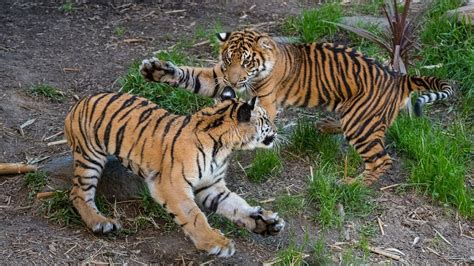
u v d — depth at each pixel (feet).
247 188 34.94
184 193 29.07
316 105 37.09
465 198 34.45
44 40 49.08
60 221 31.27
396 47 40.75
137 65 43.62
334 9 50.47
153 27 51.49
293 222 32.91
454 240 33.17
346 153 37.73
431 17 49.42
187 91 40.40
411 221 33.94
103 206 32.27
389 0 44.55
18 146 37.35
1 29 50.42
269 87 36.29
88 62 46.32
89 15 53.21
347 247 31.91
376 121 35.40
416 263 31.63
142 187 33.22
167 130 29.53
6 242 29.60
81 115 30.78
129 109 30.40
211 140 29.37
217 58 46.65
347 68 35.86
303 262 30.78
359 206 34.19
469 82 43.04
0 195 32.99
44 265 28.60
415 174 35.96
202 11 54.13
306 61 36.63
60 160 35.19
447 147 37.76
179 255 30.19
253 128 29.86
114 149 30.27
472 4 50.88
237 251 30.83
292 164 36.91
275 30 50.93
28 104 41.11
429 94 34.27
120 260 29.50
